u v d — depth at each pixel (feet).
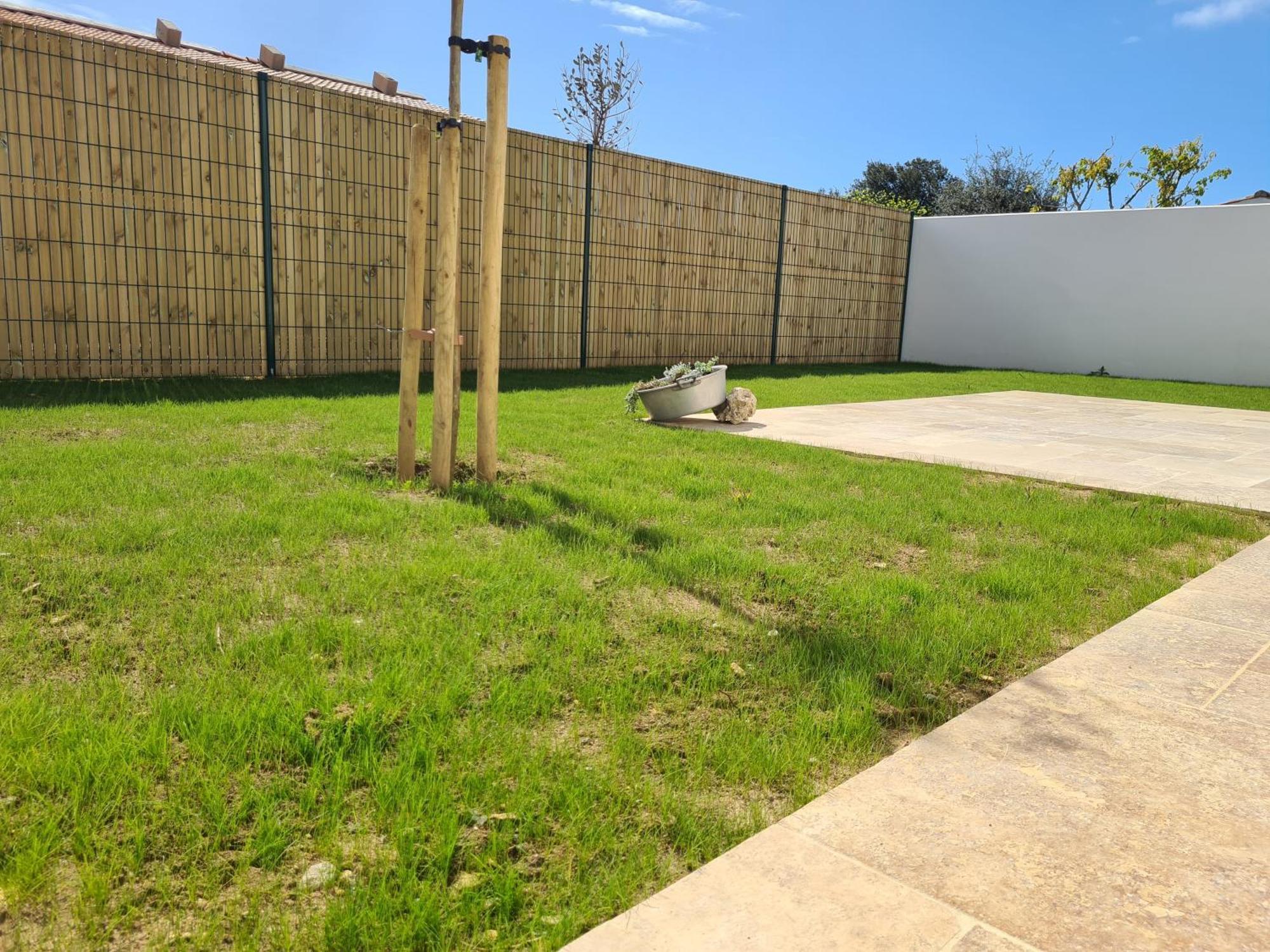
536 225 31.94
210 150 23.97
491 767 5.44
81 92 21.83
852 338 48.75
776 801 5.43
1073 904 4.43
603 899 4.37
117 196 22.66
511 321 31.73
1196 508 13.48
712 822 5.10
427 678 6.48
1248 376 43.01
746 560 9.73
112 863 4.39
